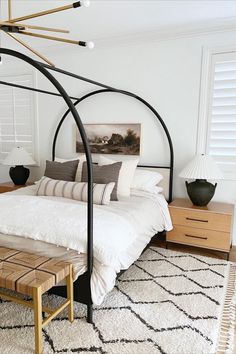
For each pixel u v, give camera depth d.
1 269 1.70
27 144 4.48
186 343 1.70
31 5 2.64
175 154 3.49
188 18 2.95
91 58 3.83
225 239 2.87
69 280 1.81
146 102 3.41
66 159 3.86
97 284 1.81
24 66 4.30
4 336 1.72
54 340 1.70
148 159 3.63
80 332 1.77
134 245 2.28
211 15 2.87
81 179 3.18
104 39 3.57
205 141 3.34
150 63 3.49
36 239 1.93
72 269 1.82
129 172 3.19
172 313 1.98
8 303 2.06
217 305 2.09
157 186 3.46
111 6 2.66
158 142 3.56
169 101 3.45
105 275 1.79
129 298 2.16
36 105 4.30
